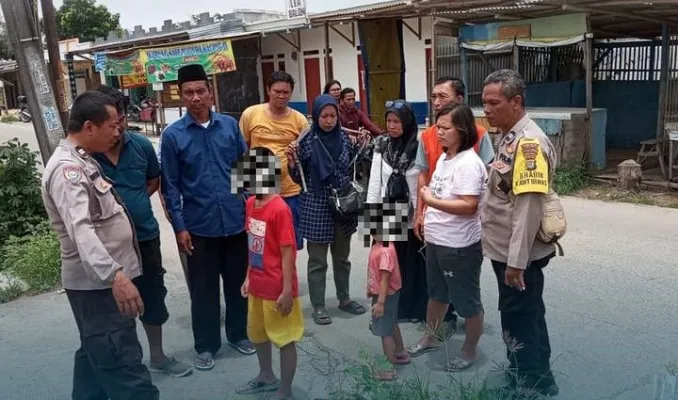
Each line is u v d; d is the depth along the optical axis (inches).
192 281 159.0
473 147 149.4
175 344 174.2
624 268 221.1
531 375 133.1
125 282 109.8
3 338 181.5
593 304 189.3
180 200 157.9
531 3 349.7
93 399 131.8
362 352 137.7
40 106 247.6
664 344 160.6
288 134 188.5
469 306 147.3
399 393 127.0
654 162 409.4
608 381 142.1
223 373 155.9
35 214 290.2
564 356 155.3
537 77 509.0
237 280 164.2
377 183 167.9
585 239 259.3
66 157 113.1
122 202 129.2
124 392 121.4
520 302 130.4
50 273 226.1
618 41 504.7
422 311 180.5
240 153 161.6
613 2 326.3
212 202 155.3
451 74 475.8
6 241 266.8
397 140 169.2
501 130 128.7
